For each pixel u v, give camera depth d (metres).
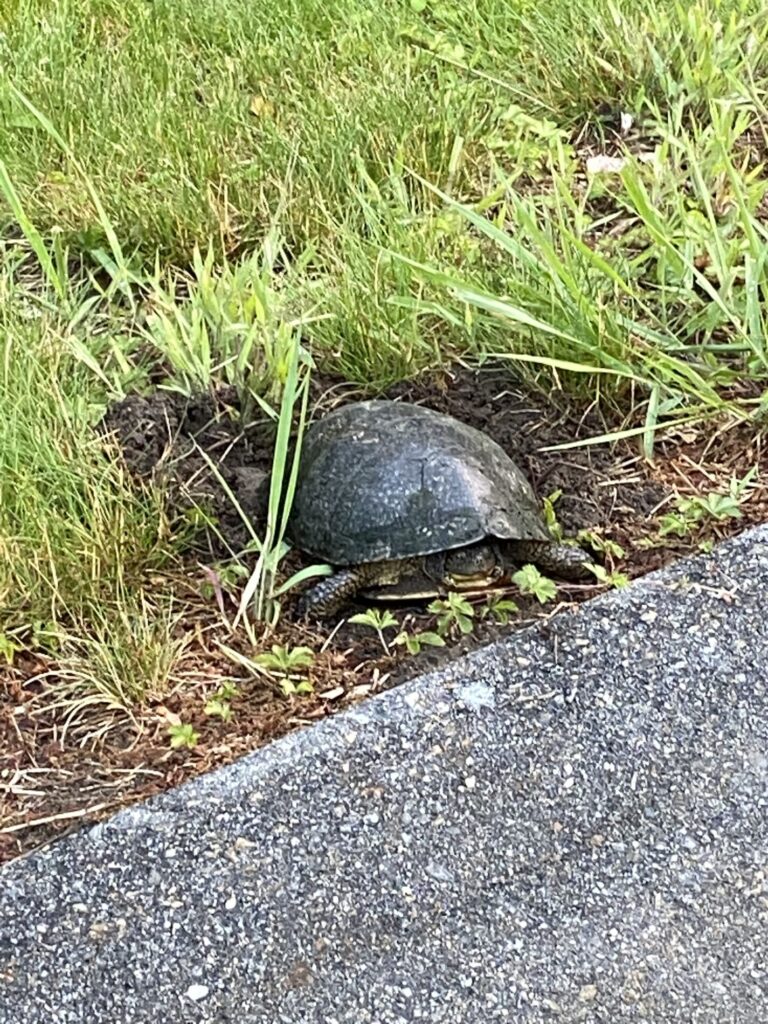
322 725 0.98
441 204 1.38
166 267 1.34
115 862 0.91
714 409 1.17
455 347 1.24
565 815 0.93
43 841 0.92
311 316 1.24
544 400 1.20
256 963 0.87
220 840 0.92
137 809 0.93
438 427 1.08
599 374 1.18
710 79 1.47
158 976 0.86
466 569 1.04
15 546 1.04
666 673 1.00
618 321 1.19
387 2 1.64
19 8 1.64
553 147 1.41
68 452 1.11
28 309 1.27
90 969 0.87
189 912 0.89
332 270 1.29
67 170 1.40
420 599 1.06
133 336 1.27
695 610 1.04
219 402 1.20
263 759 0.96
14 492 1.08
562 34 1.54
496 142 1.43
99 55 1.57
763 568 1.06
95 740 0.98
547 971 0.87
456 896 0.90
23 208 1.38
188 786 0.95
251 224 1.36
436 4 1.63
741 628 1.03
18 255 1.36
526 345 1.21
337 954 0.87
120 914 0.89
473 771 0.95
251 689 1.01
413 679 1.00
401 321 1.22
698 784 0.95
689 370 1.16
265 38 1.58
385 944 0.88
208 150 1.41
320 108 1.45
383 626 1.04
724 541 1.08
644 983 0.86
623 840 0.92
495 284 1.26
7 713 0.99
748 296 1.18
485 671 1.01
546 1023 0.84
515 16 1.59
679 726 0.98
